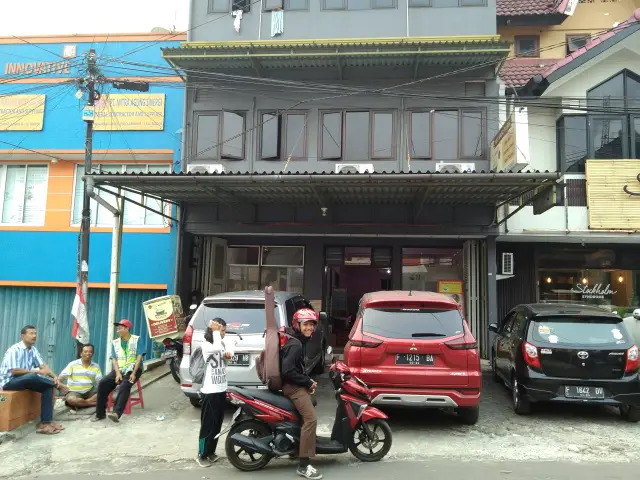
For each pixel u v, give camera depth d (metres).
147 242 12.63
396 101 11.92
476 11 11.95
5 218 13.20
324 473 5.26
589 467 5.43
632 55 11.80
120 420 7.30
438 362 6.37
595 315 7.21
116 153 12.84
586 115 11.66
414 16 12.05
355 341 6.55
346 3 12.27
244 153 12.13
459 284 12.50
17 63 13.33
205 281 12.50
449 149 11.70
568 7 15.24
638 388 6.84
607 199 11.30
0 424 6.45
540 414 7.56
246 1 12.57
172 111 12.85
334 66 11.85
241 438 5.24
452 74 11.55
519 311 8.52
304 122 12.10
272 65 11.86
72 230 12.90
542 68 13.23
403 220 11.60
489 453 5.90
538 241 12.27
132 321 12.58
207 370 5.62
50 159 13.12
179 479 5.14
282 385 5.31
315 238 12.84
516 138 9.24
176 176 8.95
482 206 11.38
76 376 7.91
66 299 12.90
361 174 8.60
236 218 11.97
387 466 5.46
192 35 12.59
